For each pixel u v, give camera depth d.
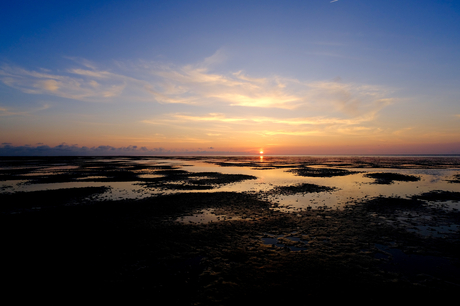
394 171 45.66
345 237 11.06
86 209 15.96
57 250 9.62
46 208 16.25
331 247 9.93
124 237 10.99
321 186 26.95
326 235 11.34
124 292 6.85
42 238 10.86
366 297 6.55
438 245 10.14
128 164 67.38
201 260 8.76
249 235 11.30
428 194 21.77
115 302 6.42
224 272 7.90
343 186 26.95
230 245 10.11
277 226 12.65
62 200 18.75
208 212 15.44
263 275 7.69
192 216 14.50
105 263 8.56
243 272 7.89
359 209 16.34
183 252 9.44
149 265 8.43
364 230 12.02
